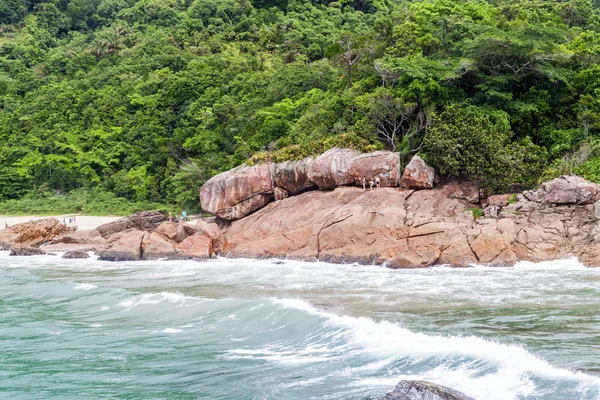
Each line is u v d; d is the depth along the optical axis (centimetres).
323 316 2156
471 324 2053
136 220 5200
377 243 3744
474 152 4250
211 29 11875
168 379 1719
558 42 5256
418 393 1256
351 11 12294
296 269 3572
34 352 2064
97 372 1817
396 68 4919
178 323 2384
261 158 4944
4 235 5244
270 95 7581
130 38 12062
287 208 4578
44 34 13312
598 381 1384
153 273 3738
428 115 4681
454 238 3584
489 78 4875
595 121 4656
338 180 4494
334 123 5450
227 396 1541
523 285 2809
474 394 1387
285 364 1758
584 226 3562
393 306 2405
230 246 4406
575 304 2344
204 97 8456
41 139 8994
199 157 7375
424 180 4262
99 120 9038
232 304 2528
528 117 4838
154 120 8506
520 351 1633
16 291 3300
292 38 10588
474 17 6312
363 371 1633
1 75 11694
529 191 3869
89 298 2984
